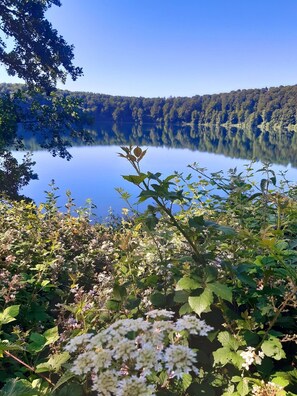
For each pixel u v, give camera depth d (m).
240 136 110.06
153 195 2.02
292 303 2.33
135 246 2.93
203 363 2.08
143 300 2.47
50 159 42.84
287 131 120.19
